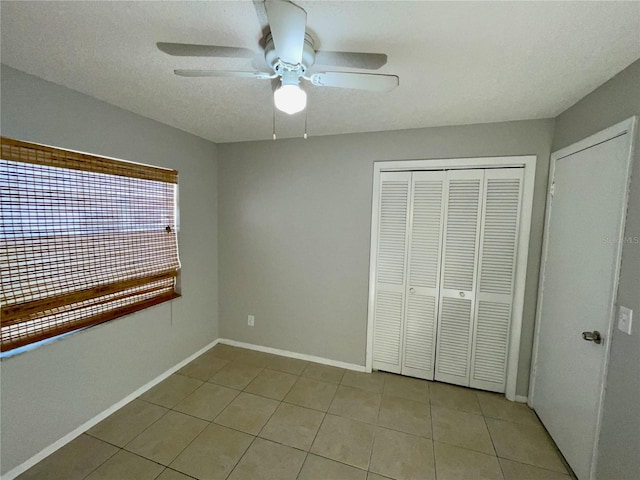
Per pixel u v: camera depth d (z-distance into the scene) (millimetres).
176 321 2676
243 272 3107
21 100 1546
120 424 2010
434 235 2463
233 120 2303
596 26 1097
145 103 1970
